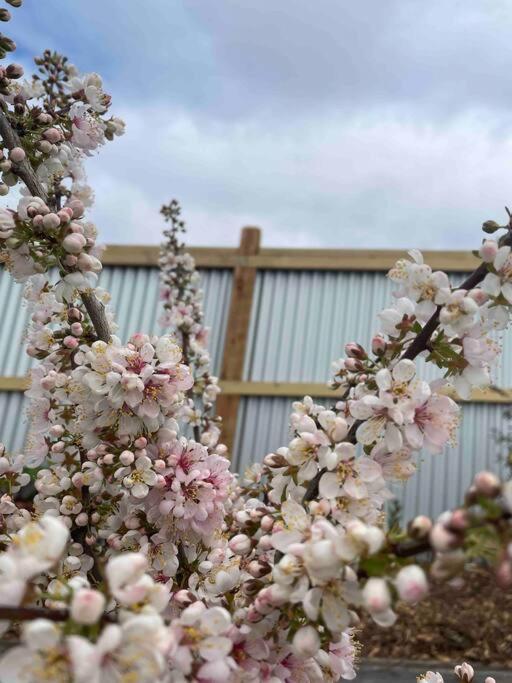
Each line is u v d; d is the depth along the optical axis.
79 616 0.87
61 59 2.38
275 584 1.23
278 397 7.84
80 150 2.30
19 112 2.11
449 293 1.53
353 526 1.07
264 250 8.26
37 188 2.04
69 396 1.98
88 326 2.08
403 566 1.04
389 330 1.64
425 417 1.53
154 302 8.23
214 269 8.38
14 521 1.95
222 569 1.62
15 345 8.14
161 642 0.91
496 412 7.74
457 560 0.88
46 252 1.88
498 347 1.66
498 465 7.61
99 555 1.95
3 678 0.88
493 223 1.61
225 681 1.14
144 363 1.79
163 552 1.77
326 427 1.51
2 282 8.34
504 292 1.52
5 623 1.09
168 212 4.64
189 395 3.64
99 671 0.88
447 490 7.66
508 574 0.81
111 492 1.92
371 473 1.42
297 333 8.13
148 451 1.84
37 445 2.11
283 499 1.59
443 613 5.79
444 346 1.59
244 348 7.96
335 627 1.12
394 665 4.86
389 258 8.07
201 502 1.78
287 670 1.34
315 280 8.28
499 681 4.44
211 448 2.66
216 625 1.15
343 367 2.03
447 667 4.83
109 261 8.27
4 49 2.06
